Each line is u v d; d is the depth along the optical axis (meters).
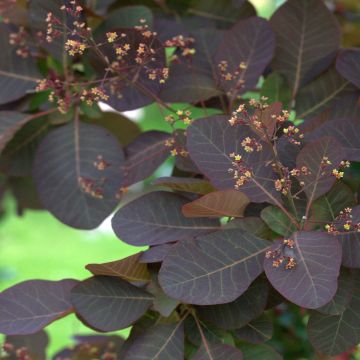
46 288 0.76
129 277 0.74
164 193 0.76
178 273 0.71
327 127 0.76
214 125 0.74
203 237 0.72
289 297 0.68
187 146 0.74
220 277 0.71
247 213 0.75
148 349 0.74
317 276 0.69
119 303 0.74
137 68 0.80
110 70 0.80
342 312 0.73
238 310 0.74
